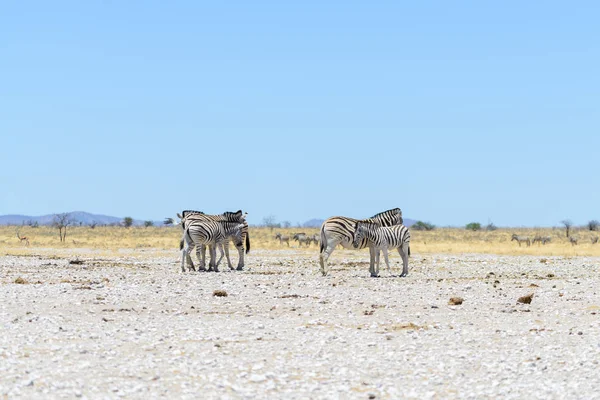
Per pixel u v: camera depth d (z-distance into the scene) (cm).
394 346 3238
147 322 3797
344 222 6456
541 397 2453
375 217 6956
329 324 3806
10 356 2906
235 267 7662
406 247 6681
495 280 6247
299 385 2578
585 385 2609
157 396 2398
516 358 3022
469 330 3659
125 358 2923
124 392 2425
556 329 3712
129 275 6469
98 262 8394
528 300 4669
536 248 13212
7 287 5206
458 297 4644
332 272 7075
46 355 2944
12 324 3647
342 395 2462
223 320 3909
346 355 3048
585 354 3094
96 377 2617
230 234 7125
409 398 2438
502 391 2520
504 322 3928
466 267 8181
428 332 3597
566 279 6556
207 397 2400
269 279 6088
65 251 11356
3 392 2377
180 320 3888
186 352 3056
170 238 18650
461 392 2512
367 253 10925
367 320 3962
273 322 3853
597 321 3956
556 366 2892
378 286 5597
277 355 3034
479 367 2877
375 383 2616
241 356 3002
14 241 16538
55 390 2428
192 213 7469
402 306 4512
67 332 3453
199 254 6956
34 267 7494
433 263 8862
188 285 5516
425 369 2820
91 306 4338
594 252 11719
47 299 4597
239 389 2484
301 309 4344
